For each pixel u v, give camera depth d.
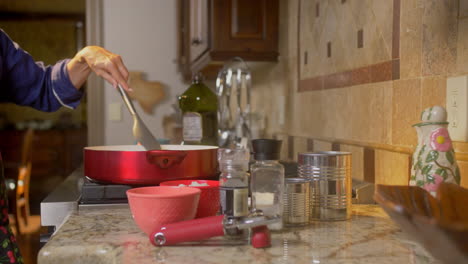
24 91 1.23
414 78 1.05
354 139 1.35
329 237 0.77
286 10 1.96
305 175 0.90
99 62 1.11
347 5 1.39
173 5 3.18
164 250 0.70
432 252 0.49
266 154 0.81
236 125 2.05
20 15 5.99
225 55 1.99
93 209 1.01
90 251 0.71
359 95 1.31
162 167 1.03
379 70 1.20
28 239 3.44
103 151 1.05
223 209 0.74
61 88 1.24
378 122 1.21
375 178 1.21
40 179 5.52
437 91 0.97
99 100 3.13
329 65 1.53
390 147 1.14
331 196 0.88
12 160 5.45
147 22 3.17
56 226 1.04
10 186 4.32
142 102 3.16
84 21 6.12
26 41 6.14
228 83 2.12
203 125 1.72
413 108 1.05
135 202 0.76
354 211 0.98
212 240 0.75
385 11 1.17
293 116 1.93
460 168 0.90
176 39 3.15
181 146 1.28
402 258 0.66
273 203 0.80
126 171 1.04
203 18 2.12
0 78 1.16
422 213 0.63
